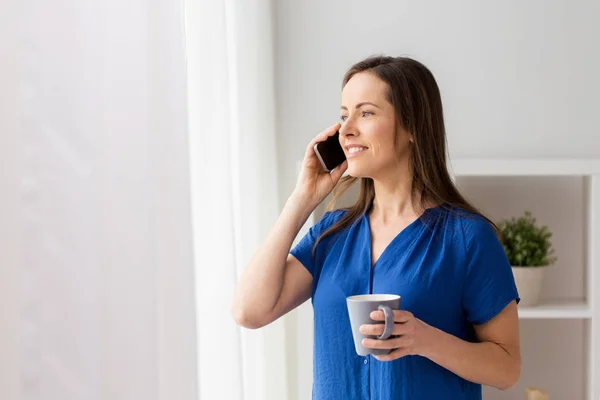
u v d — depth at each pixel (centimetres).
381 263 150
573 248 264
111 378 73
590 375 244
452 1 271
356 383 148
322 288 155
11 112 59
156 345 78
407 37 272
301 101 275
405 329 129
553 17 269
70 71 69
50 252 65
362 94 152
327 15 274
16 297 60
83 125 70
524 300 244
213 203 158
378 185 158
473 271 146
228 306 159
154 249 80
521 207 266
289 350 272
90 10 72
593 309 238
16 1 60
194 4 158
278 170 274
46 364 64
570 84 268
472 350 140
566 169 238
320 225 169
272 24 270
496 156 270
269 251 161
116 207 75
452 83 271
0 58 58
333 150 163
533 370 265
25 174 63
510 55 270
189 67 158
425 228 151
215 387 157
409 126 152
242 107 215
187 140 89
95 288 70
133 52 79
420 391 143
